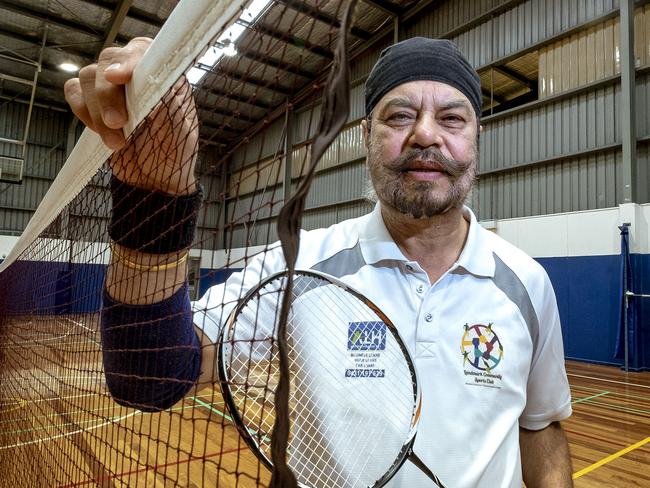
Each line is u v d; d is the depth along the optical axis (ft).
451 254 3.52
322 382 3.09
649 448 10.48
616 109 21.02
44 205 5.27
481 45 26.32
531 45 23.89
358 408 3.04
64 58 34.53
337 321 3.23
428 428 3.04
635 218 19.52
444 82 3.11
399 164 3.08
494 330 3.25
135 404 2.38
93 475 4.17
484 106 30.17
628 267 19.40
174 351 2.34
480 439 3.06
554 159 22.75
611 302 20.17
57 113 42.16
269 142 26.58
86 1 28.35
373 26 30.12
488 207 25.52
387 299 3.30
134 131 2.10
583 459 9.80
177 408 11.05
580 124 22.16
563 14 22.82
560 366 3.63
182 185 2.19
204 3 1.63
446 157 3.04
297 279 3.34
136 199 2.23
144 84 1.95
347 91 0.98
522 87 28.32
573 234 21.42
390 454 2.95
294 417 3.08
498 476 3.05
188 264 2.35
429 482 2.95
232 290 3.13
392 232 3.53
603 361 20.36
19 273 9.23
